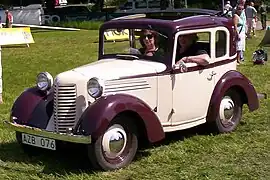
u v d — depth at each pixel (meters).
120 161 5.86
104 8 42.44
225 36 7.12
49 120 6.06
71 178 5.61
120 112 5.63
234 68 7.36
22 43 22.27
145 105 5.86
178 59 6.52
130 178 5.61
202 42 6.84
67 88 5.80
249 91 7.31
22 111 6.22
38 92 6.38
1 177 5.72
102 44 6.91
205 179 5.54
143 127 5.91
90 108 5.60
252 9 22.09
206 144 6.76
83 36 27.19
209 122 7.05
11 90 11.20
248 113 8.38
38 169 5.97
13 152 6.63
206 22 6.82
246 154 6.40
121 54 6.76
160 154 6.38
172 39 6.37
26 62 16.56
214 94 6.96
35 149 6.51
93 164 5.72
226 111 7.17
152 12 7.32
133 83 6.04
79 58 17.31
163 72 6.29
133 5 38.62
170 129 6.50
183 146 6.69
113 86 5.89
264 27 27.03
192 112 6.72
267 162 6.11
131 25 6.65
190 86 6.62
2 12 39.19
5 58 17.75
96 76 5.86
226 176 5.64
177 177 5.63
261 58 13.89
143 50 6.57
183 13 7.32
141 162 6.09
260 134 7.23
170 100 6.41
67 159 6.29
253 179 5.56
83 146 6.20
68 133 5.66
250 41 20.94
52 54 18.73
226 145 6.73
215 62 6.96
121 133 5.81
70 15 38.81
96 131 5.46
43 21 39.06
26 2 45.25
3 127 7.75
